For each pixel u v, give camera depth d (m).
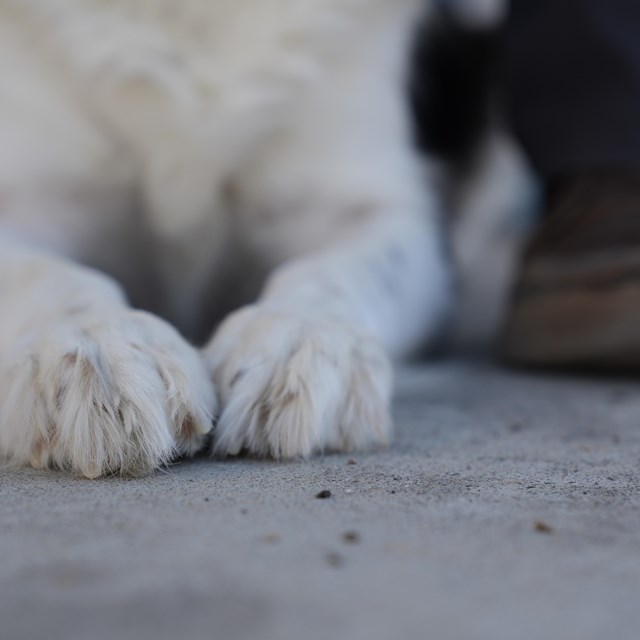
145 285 0.81
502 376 0.81
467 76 1.02
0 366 0.54
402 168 0.82
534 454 0.55
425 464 0.52
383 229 0.78
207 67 0.74
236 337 0.56
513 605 0.38
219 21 0.74
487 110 1.05
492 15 1.08
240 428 0.53
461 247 1.02
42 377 0.51
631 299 0.76
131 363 0.51
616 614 0.37
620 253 0.77
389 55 0.82
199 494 0.47
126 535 0.43
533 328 0.81
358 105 0.80
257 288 0.84
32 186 0.75
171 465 0.52
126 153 0.76
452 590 0.38
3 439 0.52
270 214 0.81
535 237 0.84
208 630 0.36
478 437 0.59
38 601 0.38
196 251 0.79
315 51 0.76
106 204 0.77
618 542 0.42
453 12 1.04
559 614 0.37
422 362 0.83
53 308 0.58
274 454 0.53
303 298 0.62
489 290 1.04
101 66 0.73
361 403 0.55
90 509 0.45
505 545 0.42
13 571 0.40
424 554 0.41
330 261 0.71
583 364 0.80
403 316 0.76
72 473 0.51
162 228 0.78
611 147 0.79
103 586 0.39
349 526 0.44
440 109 0.93
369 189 0.80
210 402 0.52
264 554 0.41
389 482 0.49
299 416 0.53
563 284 0.79
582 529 0.44
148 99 0.73
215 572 0.40
